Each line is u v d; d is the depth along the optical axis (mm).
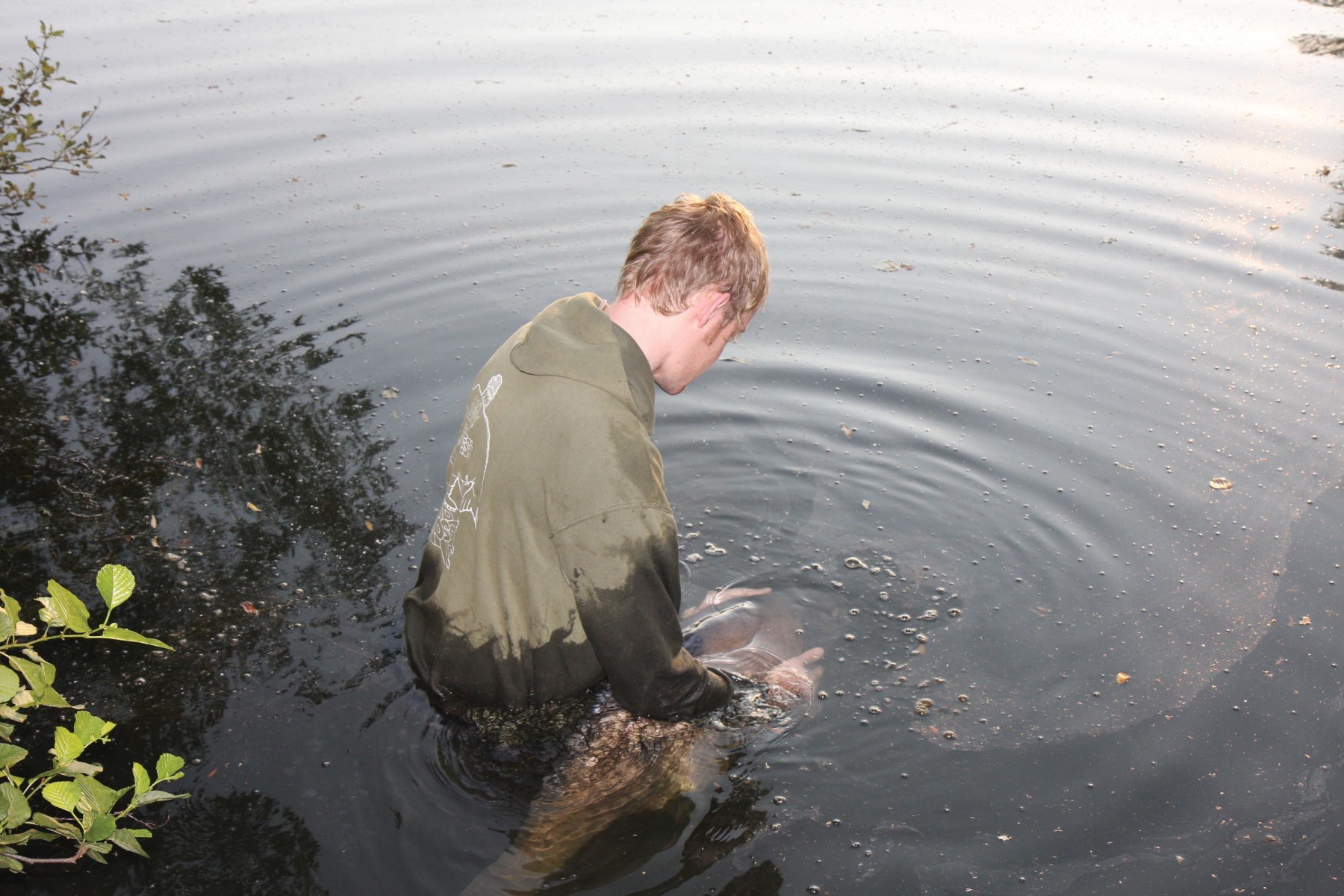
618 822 2307
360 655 2812
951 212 5789
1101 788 2443
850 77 7707
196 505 3498
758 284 2297
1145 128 6699
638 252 2258
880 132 6785
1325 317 4672
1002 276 5164
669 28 8875
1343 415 3975
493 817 2303
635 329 2264
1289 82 7340
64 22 8742
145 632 2904
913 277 5176
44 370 4328
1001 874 2221
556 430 2113
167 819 2301
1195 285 5000
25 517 3410
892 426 4070
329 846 2238
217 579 3135
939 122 6914
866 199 5938
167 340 4570
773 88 7547
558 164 6426
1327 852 2242
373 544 3316
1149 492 3586
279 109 7191
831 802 2400
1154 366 4379
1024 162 6328
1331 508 3447
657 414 4199
